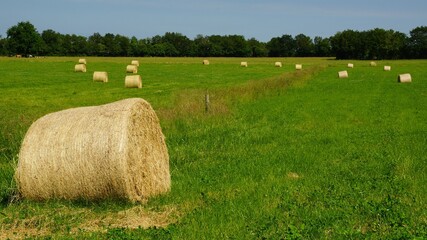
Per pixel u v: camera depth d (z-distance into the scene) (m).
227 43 186.38
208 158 15.12
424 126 21.75
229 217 9.16
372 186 11.44
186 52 184.25
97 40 190.38
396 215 9.17
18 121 18.41
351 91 41.31
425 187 11.45
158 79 56.72
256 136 18.97
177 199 10.66
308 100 33.62
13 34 165.38
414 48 158.75
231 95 33.00
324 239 8.08
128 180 9.91
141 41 196.00
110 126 9.96
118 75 62.53
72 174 9.86
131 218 9.22
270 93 37.47
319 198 10.45
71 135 10.00
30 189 10.05
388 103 31.89
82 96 35.78
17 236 8.45
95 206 9.84
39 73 64.38
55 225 8.86
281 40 193.12
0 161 14.10
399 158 14.51
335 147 16.70
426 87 45.56
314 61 135.50
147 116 11.08
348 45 160.12
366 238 8.02
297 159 14.73
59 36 185.88
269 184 11.72
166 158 12.01
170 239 8.07
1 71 68.25
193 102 27.09
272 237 8.12
